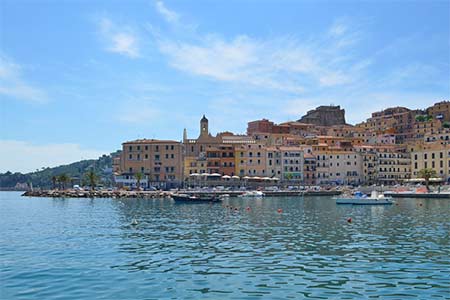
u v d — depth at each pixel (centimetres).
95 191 17500
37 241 4750
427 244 4394
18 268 3350
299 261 3562
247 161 19900
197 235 5194
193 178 19238
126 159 19562
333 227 6000
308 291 2681
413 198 14425
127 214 8475
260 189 17575
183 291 2711
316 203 11994
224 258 3709
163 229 5838
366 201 11169
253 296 2595
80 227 6131
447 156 19075
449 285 2792
